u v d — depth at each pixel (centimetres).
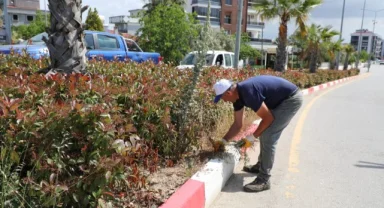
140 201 304
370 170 481
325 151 570
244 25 5219
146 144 366
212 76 606
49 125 231
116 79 442
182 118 401
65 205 239
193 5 4828
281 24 1579
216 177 376
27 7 5606
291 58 4681
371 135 706
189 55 1409
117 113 308
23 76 383
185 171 375
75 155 249
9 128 229
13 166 238
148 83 424
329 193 399
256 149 546
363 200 384
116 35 1052
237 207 356
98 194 241
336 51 3422
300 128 749
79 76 353
